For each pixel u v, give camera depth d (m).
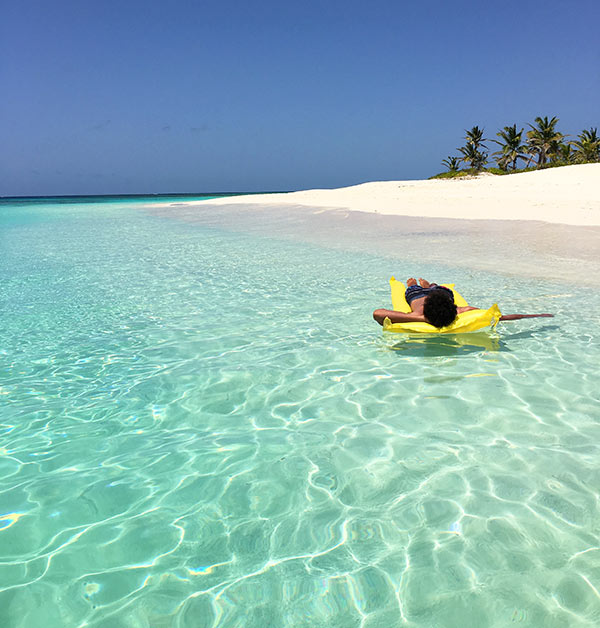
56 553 2.24
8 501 2.63
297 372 4.38
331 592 1.99
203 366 4.56
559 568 2.07
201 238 14.78
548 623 1.82
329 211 21.38
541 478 2.71
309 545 2.26
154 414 3.64
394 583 2.02
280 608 1.92
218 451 3.11
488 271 8.42
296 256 10.67
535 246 10.71
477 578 2.04
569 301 6.42
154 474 2.86
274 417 3.56
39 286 8.16
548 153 63.91
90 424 3.50
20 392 4.05
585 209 15.99
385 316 5.29
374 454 3.02
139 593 2.01
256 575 2.09
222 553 2.22
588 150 59.81
